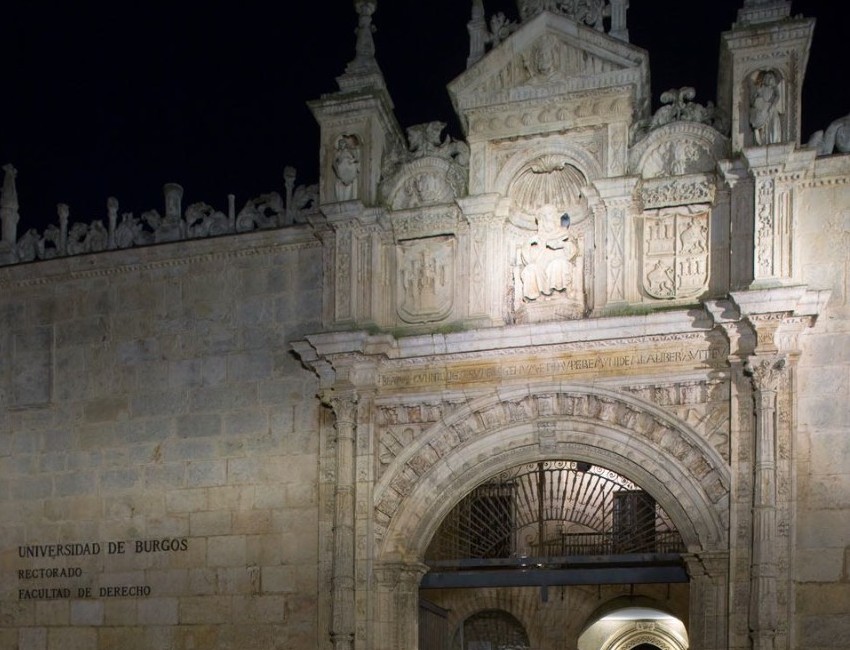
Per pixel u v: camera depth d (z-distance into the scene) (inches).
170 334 900.6
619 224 796.6
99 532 890.7
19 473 922.7
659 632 1414.9
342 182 846.5
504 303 817.5
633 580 807.1
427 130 861.2
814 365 749.3
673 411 770.2
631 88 804.6
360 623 796.0
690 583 760.3
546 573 823.7
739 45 778.8
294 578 832.3
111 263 917.8
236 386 874.8
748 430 749.3
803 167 749.3
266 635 831.1
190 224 916.6
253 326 879.1
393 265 845.8
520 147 828.0
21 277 942.4
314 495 839.1
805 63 783.7
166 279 910.4
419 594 887.1
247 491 856.3
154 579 869.2
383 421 829.2
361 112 856.3
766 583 711.1
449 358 816.3
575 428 792.3
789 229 748.6
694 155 798.5
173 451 881.5
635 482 780.6
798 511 735.1
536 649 1192.8
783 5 780.0
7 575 911.0
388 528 812.0
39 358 932.0
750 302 730.2
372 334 818.2
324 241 858.8
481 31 855.1
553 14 819.4
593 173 807.7
